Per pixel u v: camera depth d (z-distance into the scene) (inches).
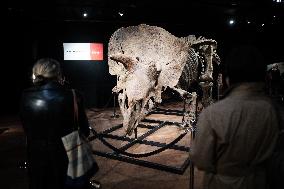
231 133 59.9
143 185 152.3
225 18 385.1
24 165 106.8
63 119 83.4
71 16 338.6
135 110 173.3
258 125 59.0
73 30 351.9
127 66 172.1
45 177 85.5
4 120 302.4
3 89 337.1
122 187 150.3
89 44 346.3
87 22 352.5
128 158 182.5
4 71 333.7
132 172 168.4
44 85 85.4
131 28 202.7
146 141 213.9
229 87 65.1
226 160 62.4
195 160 64.0
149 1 327.0
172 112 325.1
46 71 85.6
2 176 164.6
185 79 229.5
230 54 66.3
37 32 331.3
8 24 310.5
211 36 417.7
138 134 246.5
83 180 85.3
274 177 67.7
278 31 406.0
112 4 325.4
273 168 67.1
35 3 303.3
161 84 192.1
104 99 388.5
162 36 198.1
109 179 159.5
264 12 370.3
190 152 65.8
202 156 62.5
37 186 86.5
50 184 85.7
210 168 63.0
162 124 260.5
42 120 82.8
